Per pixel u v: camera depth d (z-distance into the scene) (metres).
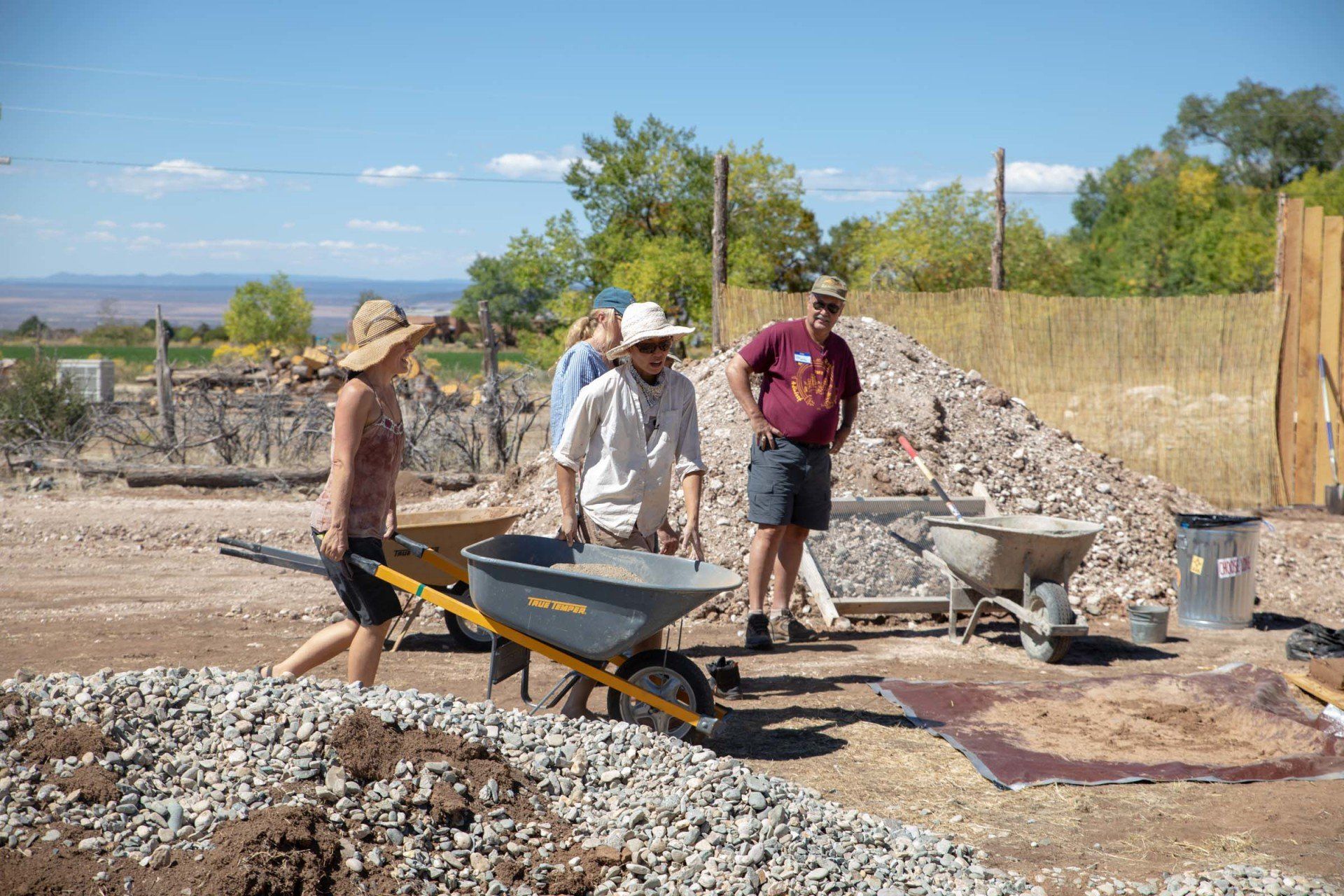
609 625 4.11
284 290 63.72
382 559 4.27
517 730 3.92
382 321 4.21
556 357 33.06
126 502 12.09
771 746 4.81
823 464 6.50
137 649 6.20
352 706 3.63
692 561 4.42
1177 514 7.70
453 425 14.62
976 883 3.42
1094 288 44.12
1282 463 11.98
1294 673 6.04
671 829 3.45
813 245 36.81
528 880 3.20
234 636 6.64
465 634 6.48
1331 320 11.85
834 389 6.39
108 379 20.83
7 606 7.55
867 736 4.96
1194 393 12.00
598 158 36.16
